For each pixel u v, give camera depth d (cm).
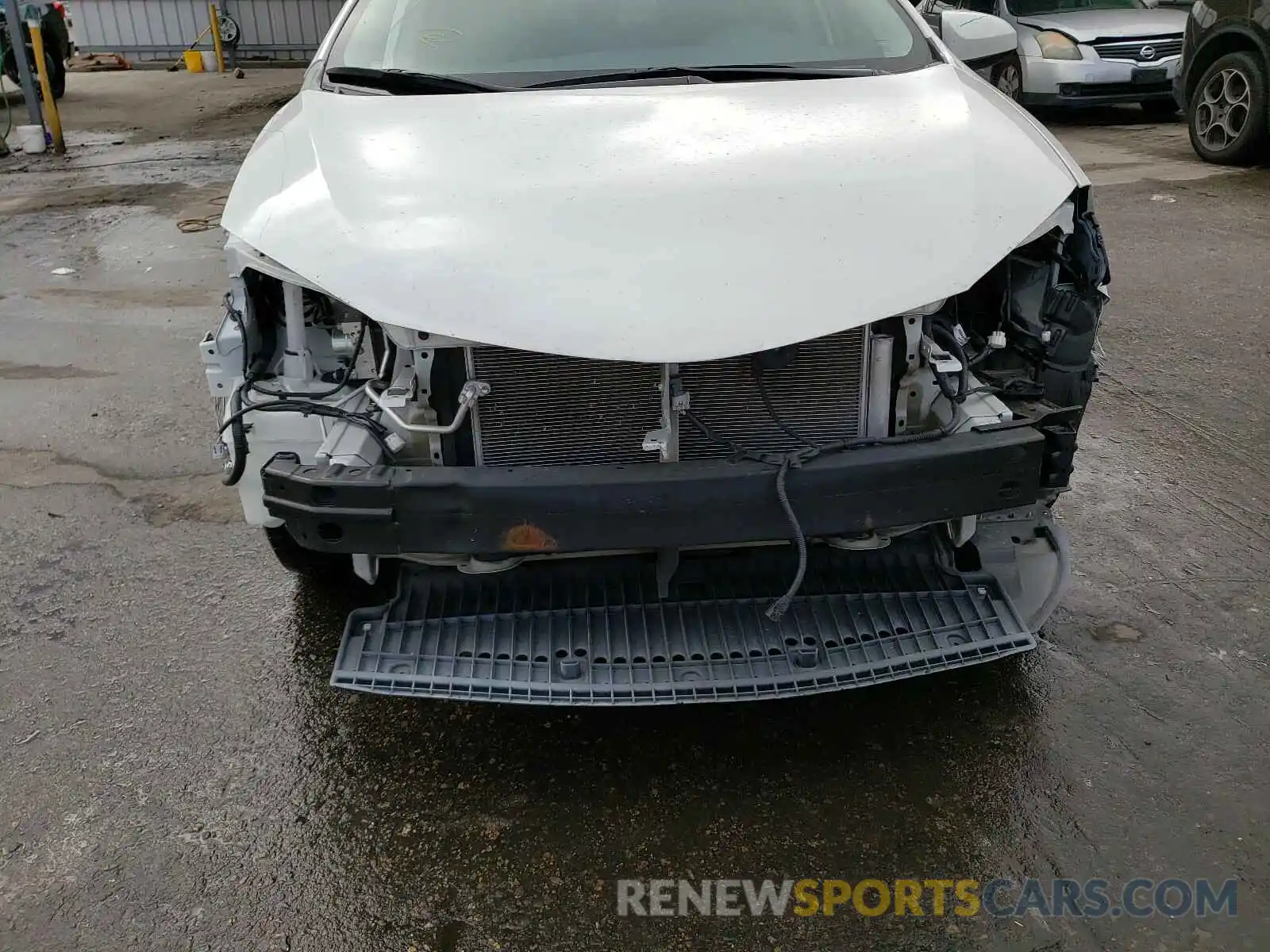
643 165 264
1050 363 283
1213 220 748
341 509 238
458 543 238
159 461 454
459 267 242
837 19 345
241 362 282
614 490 234
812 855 247
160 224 876
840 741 282
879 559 288
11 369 564
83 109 1545
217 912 235
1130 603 334
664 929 229
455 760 281
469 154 272
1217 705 289
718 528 238
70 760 282
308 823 261
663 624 273
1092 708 290
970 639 270
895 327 262
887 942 224
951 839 250
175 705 304
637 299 237
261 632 337
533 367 250
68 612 348
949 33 373
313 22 2097
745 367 253
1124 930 224
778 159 266
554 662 264
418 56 333
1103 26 1070
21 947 227
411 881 243
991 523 288
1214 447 433
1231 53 874
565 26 339
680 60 326
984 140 280
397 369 264
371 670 262
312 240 254
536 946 226
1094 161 940
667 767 276
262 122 1398
